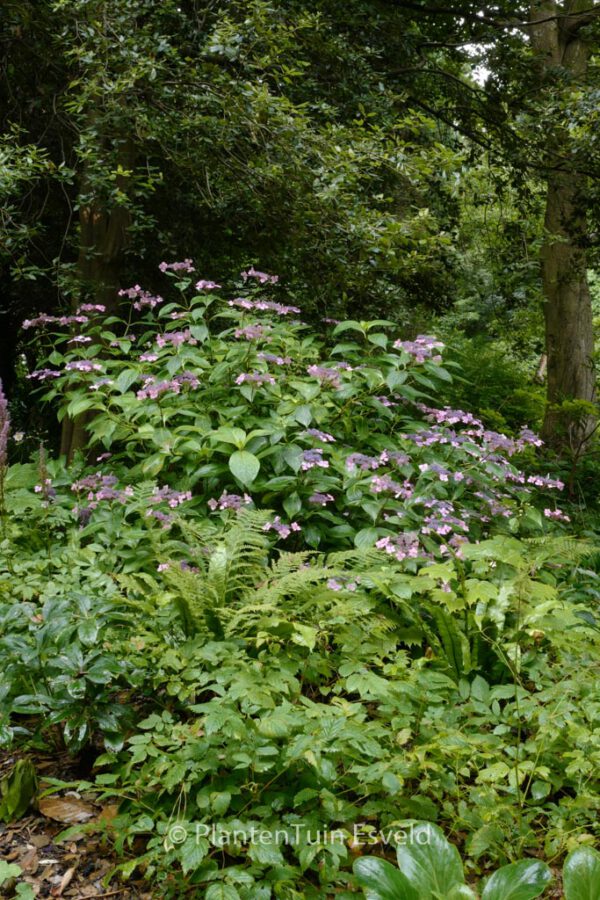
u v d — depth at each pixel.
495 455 4.68
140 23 6.11
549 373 11.68
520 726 2.83
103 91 5.41
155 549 3.85
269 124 5.71
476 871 2.30
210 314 8.23
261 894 2.09
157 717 2.55
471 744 2.60
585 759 2.51
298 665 3.02
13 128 5.56
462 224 11.88
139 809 2.42
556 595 3.73
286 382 5.05
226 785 2.39
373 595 3.76
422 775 2.62
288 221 6.58
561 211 10.72
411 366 5.10
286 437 4.60
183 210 8.01
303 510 4.40
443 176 6.17
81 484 4.60
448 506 4.09
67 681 2.69
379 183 7.64
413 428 4.92
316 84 7.20
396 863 2.33
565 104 8.87
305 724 2.46
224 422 4.71
